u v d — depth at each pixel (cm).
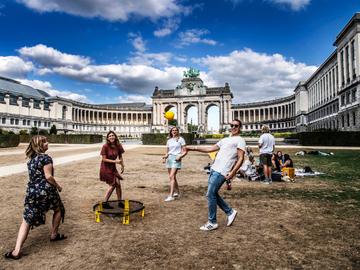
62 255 511
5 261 485
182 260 492
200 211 807
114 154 827
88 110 13488
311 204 879
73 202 910
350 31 6612
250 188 1148
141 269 459
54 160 2252
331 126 8375
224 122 11462
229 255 512
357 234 616
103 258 499
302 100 11300
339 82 7406
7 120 9881
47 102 11819
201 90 11912
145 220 721
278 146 4988
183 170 1738
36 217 516
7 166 1788
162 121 12275
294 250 533
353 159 2366
